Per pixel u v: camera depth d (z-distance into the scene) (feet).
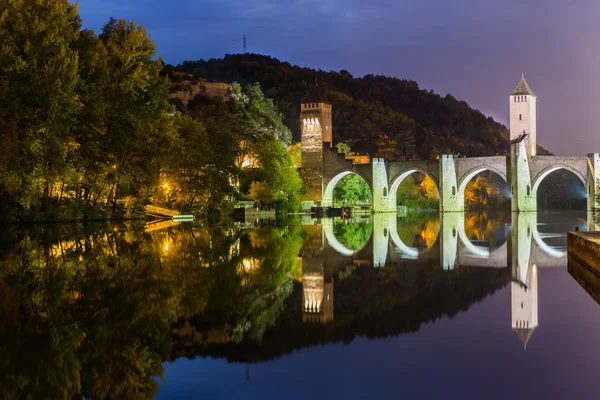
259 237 178.81
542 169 470.39
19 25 188.44
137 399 41.60
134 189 264.72
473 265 117.91
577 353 52.11
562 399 40.91
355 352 53.42
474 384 44.24
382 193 489.26
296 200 431.02
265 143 393.91
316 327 62.85
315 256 131.85
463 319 66.59
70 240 149.07
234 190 329.11
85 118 218.38
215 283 87.86
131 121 235.20
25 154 193.98
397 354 52.65
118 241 149.38
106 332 58.39
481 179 599.57
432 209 568.41
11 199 204.95
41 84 192.65
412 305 75.51
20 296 75.10
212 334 58.70
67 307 69.00
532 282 94.32
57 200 226.58
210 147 301.63
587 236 118.62
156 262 109.29
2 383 44.11
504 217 387.14
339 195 524.93
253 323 63.82
